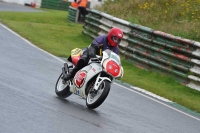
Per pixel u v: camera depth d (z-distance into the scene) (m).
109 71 28.91
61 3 138.62
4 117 24.20
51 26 81.69
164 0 77.31
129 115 30.70
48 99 30.88
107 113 29.94
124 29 59.88
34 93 31.88
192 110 37.78
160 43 51.38
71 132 23.47
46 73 41.38
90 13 73.19
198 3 75.81
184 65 47.34
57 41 66.88
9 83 33.53
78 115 27.59
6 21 78.94
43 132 22.64
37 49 55.72
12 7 113.06
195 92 44.81
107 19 66.44
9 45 54.09
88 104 30.00
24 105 27.67
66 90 32.31
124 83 43.97
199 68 45.62
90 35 71.38
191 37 58.53
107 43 30.50
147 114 32.38
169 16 70.19
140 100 37.25
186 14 71.06
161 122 30.53
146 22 67.94
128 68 53.50
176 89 45.69
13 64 42.38
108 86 29.12
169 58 49.66
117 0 84.56
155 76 49.88
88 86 30.42
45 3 134.88
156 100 38.59
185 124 31.41
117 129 25.86
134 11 75.12
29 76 38.22
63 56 54.50
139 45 54.81
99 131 24.62
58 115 26.67
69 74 31.66
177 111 35.72
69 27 83.31
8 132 21.67
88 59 30.98
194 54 46.47
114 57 29.47
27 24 79.50
